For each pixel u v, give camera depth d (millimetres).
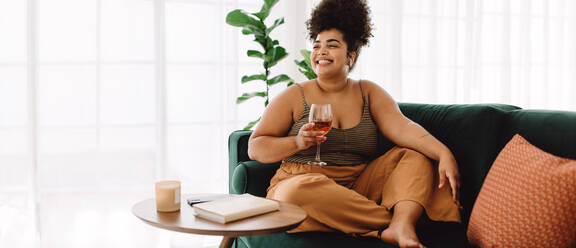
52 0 2465
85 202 2578
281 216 1238
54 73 2494
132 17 2564
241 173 1792
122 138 2604
